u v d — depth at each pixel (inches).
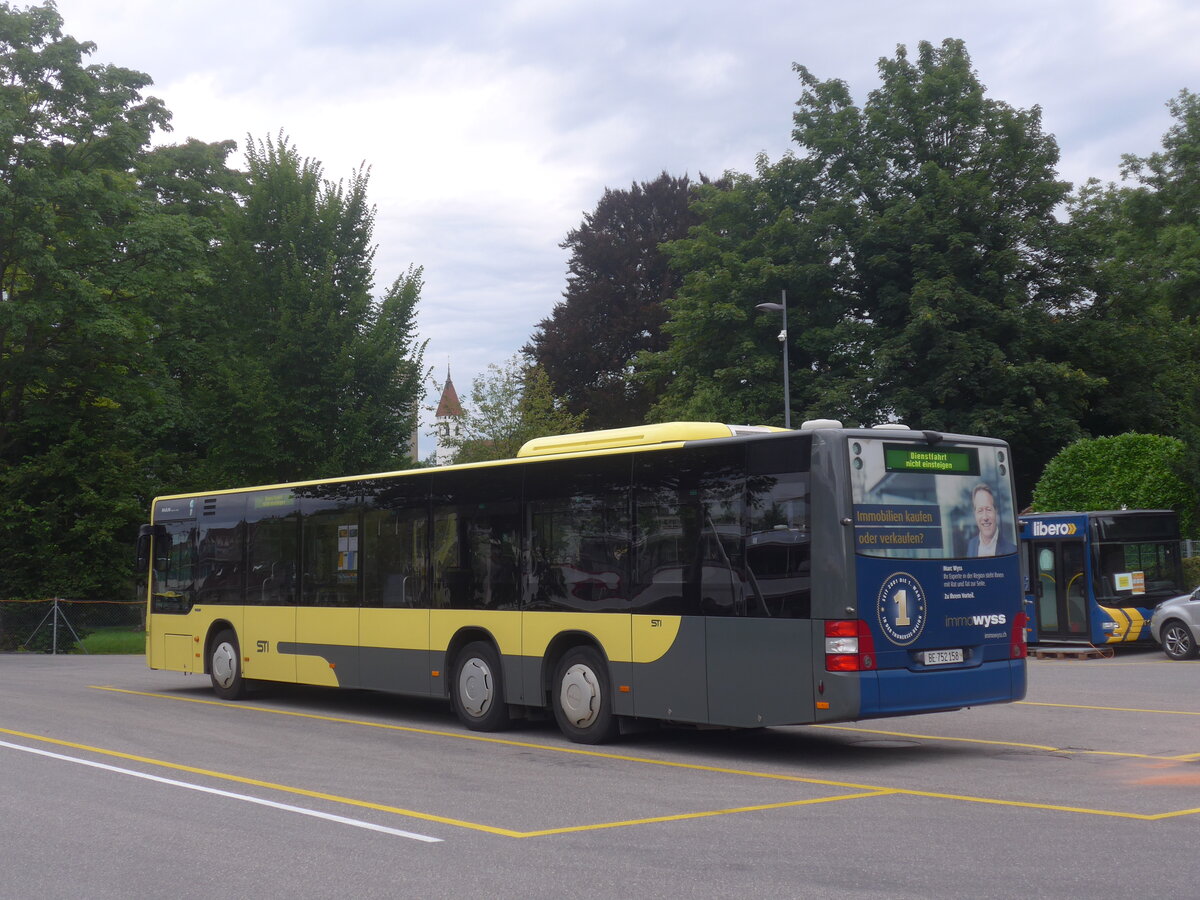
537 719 556.1
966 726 550.3
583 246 2198.6
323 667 641.6
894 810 346.9
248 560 701.3
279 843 307.9
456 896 253.1
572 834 316.8
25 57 1318.9
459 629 564.7
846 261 1713.8
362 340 1453.0
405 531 600.4
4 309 1288.1
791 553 437.1
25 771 435.8
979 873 266.4
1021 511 1600.6
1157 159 1918.1
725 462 461.7
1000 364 1514.5
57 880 271.3
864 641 424.2
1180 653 927.0
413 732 557.3
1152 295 1723.7
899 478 444.8
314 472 1439.5
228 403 1434.5
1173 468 1222.9
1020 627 475.8
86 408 1453.0
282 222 1472.7
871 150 1702.8
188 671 741.3
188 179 1740.9
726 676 452.1
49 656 1261.1
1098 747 474.3
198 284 1471.5
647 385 1961.1
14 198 1269.7
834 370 1700.3
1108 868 268.8
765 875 267.9
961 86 1672.0
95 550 1380.4
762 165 1776.6
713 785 399.5
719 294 1738.4
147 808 359.9
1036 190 1642.5
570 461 522.3
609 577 499.8
